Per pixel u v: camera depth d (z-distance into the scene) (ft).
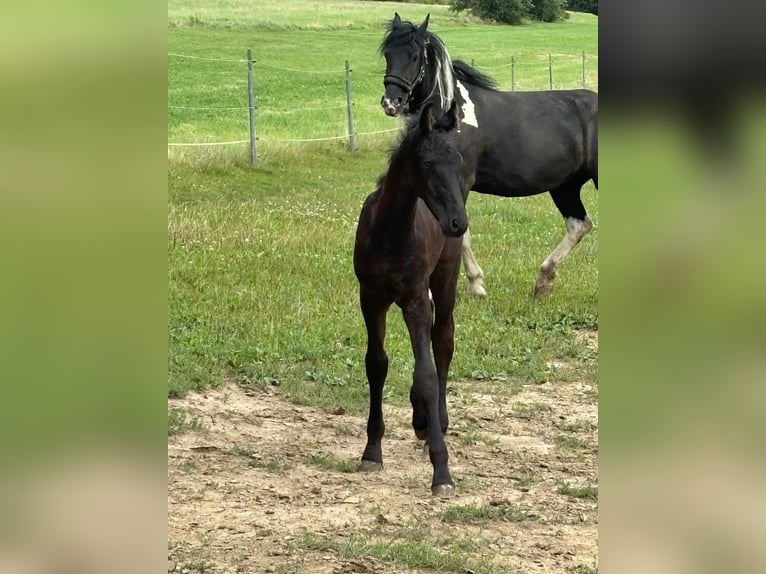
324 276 32.53
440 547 14.78
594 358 28.78
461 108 31.65
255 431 20.80
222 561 13.58
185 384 22.67
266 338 26.48
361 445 20.51
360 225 18.48
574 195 34.40
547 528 16.05
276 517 15.76
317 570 13.43
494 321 30.55
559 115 33.27
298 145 60.23
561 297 33.63
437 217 17.03
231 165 52.54
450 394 24.72
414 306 18.28
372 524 15.71
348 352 26.48
